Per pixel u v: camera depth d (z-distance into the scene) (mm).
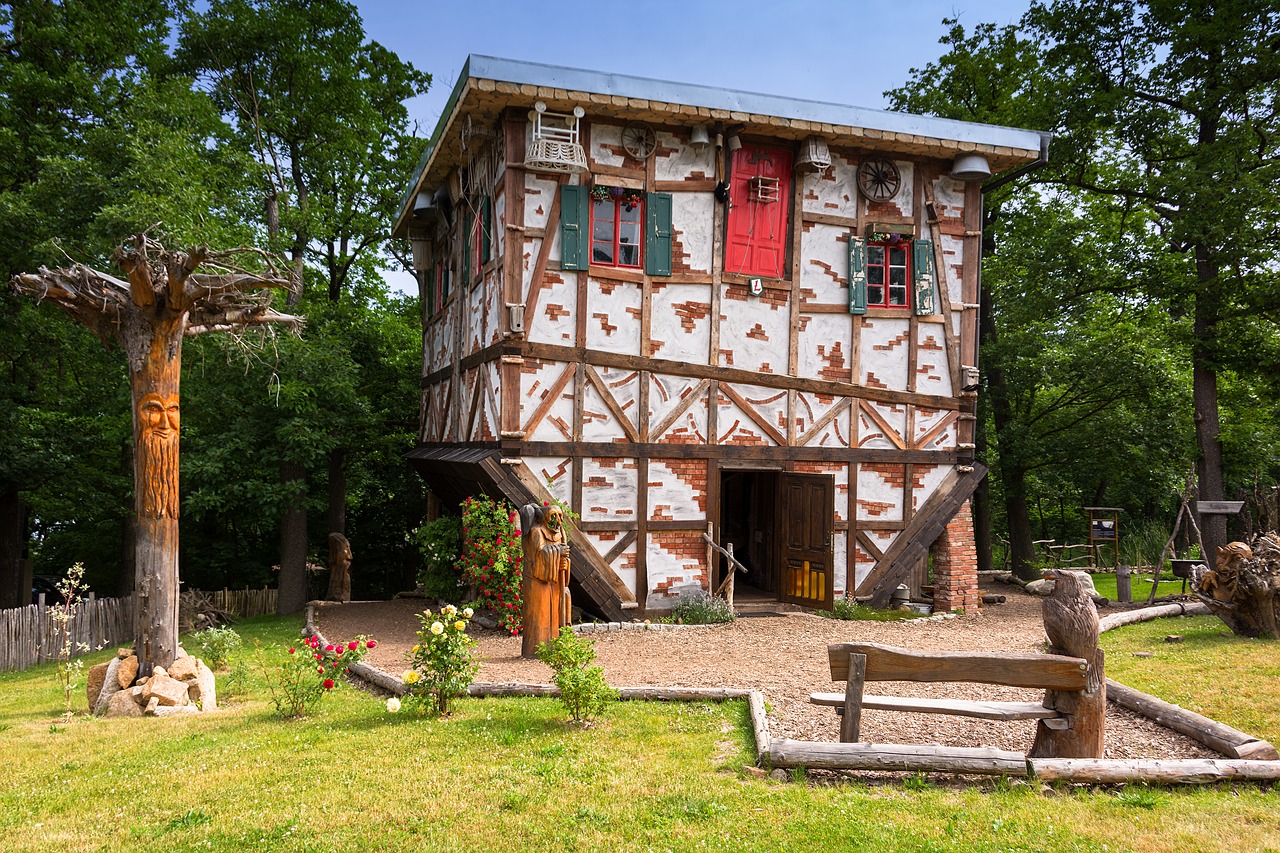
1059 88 18531
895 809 4844
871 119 12500
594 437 11805
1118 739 6156
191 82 16859
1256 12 15930
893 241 13359
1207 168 15992
